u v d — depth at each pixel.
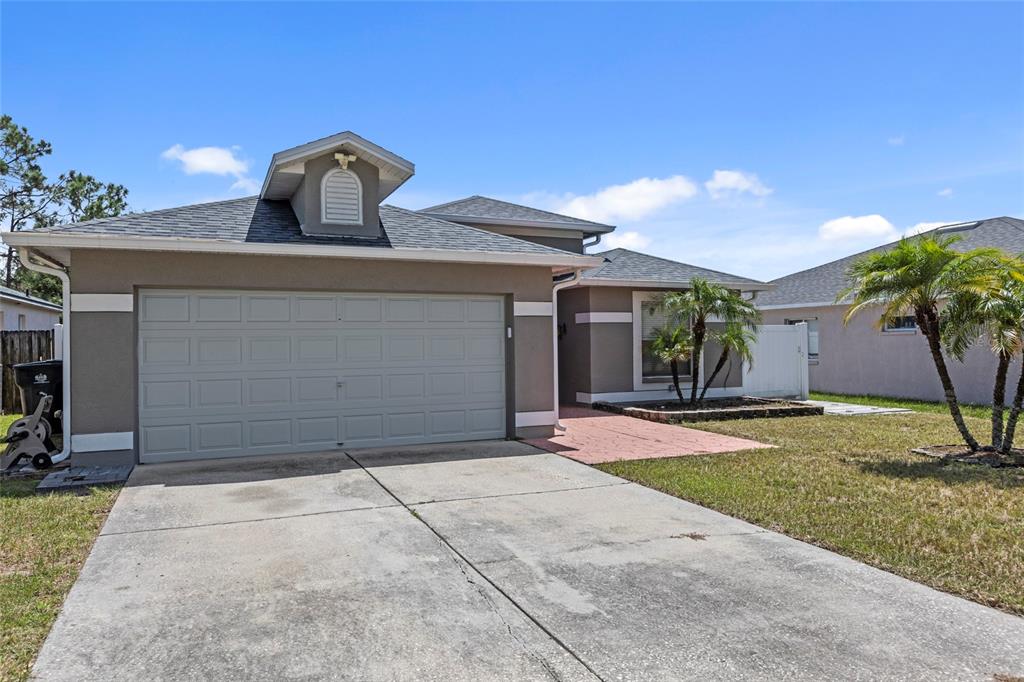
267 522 6.05
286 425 9.41
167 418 8.80
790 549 5.32
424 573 4.78
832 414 14.20
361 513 6.36
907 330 17.58
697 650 3.62
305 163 9.74
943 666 3.45
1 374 14.59
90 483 7.51
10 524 5.91
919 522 6.00
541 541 5.52
